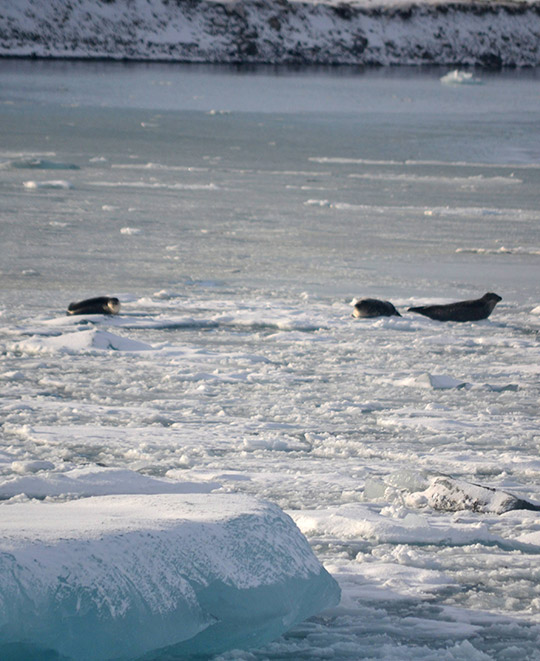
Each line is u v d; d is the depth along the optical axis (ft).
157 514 36.45
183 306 163.43
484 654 34.76
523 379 114.21
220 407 92.38
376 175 452.35
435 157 546.26
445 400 100.53
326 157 529.04
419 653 35.06
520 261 234.79
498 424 88.53
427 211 331.77
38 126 637.30
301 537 37.68
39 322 144.46
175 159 491.31
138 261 215.10
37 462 64.08
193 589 32.30
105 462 68.54
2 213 279.90
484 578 44.21
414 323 154.40
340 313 162.50
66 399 94.32
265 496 59.67
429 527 51.39
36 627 28.58
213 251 234.17
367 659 34.42
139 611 30.60
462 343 139.64
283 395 99.60
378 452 75.82
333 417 89.97
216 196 351.25
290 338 138.92
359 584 43.06
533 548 49.60
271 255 231.50
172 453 72.23
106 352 121.08
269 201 344.08
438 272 213.87
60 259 212.64
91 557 31.14
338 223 295.07
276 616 33.83
